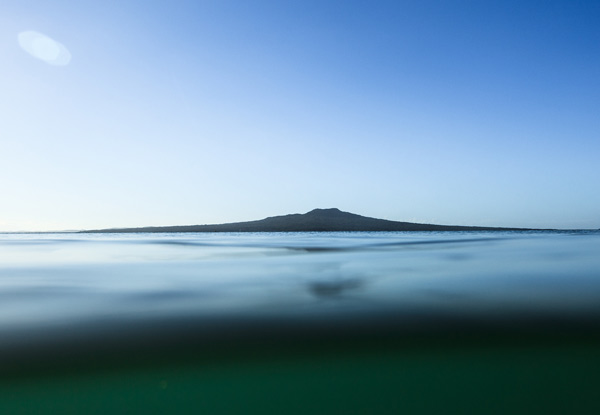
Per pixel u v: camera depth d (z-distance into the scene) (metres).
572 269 19.88
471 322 9.99
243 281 16.27
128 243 52.94
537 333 9.16
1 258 28.73
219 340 8.73
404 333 9.18
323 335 9.05
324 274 18.33
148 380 6.89
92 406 6.09
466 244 43.19
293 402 6.24
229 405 6.16
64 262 25.30
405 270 19.75
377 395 6.45
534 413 5.95
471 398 6.35
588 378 6.96
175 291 14.15
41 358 7.73
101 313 10.91
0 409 5.99
